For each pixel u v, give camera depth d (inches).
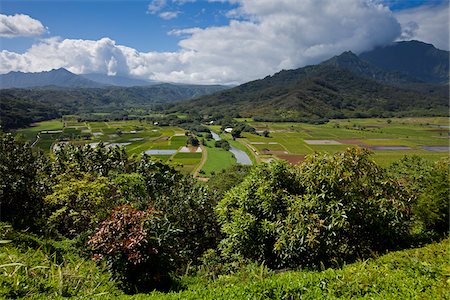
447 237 356.8
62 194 386.0
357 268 238.2
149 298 205.5
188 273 316.2
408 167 503.8
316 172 308.5
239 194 337.7
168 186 470.3
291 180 323.9
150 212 285.4
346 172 300.7
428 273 218.4
